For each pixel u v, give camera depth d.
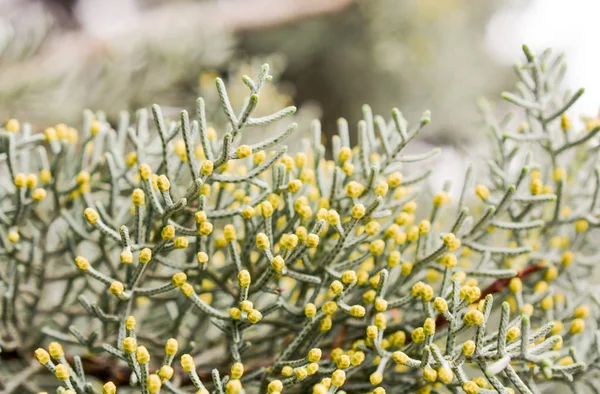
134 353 0.21
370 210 0.23
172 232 0.22
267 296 0.26
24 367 0.26
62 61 0.45
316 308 0.23
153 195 0.23
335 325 0.24
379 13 0.93
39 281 0.25
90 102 0.44
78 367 0.22
